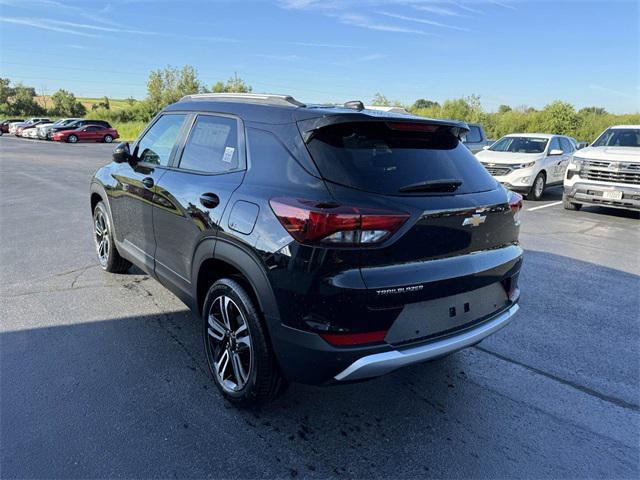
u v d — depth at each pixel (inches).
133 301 178.7
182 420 111.2
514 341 158.6
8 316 162.7
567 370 140.6
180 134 145.5
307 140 102.0
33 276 202.5
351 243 91.4
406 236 95.8
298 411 116.9
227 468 96.7
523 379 135.2
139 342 147.6
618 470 100.3
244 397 112.4
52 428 106.3
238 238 105.9
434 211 99.0
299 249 93.7
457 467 99.7
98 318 163.3
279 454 101.4
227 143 123.3
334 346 94.0
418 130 112.2
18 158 792.3
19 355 137.3
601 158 383.9
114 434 105.3
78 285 193.8
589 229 342.6
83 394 119.5
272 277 98.3
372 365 95.0
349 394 125.2
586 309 187.0
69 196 409.1
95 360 136.1
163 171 146.2
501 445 107.0
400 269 96.2
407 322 99.4
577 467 100.7
